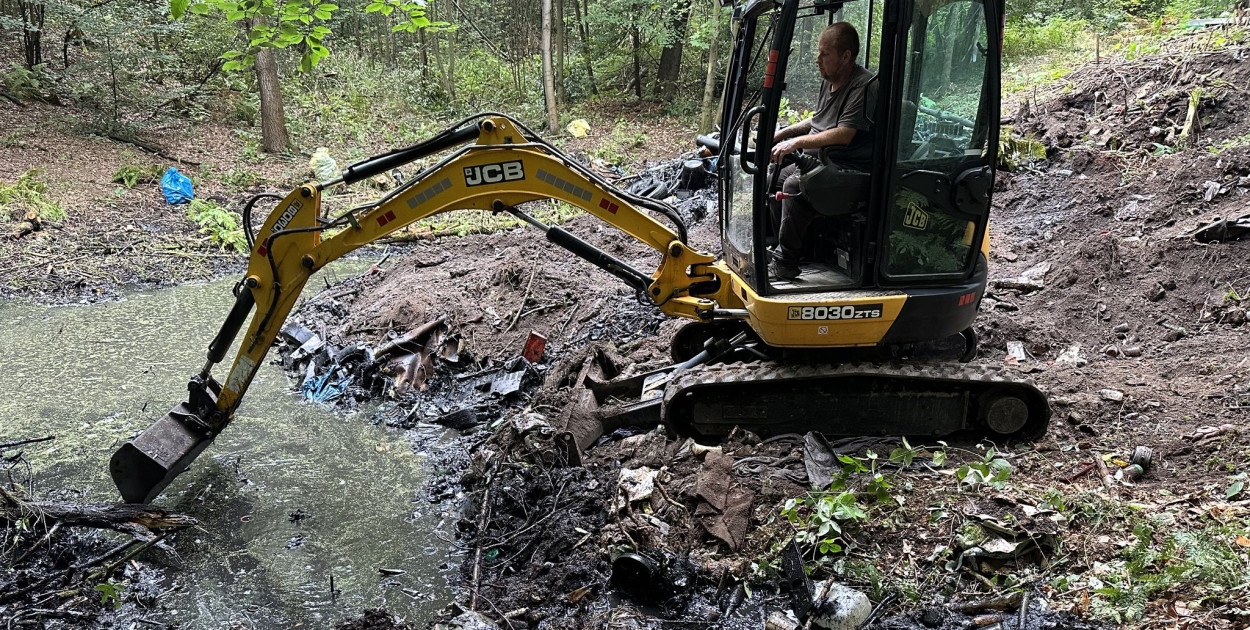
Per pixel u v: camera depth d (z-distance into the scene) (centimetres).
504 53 2236
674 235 517
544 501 498
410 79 1972
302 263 504
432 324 752
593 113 1945
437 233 1182
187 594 444
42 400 668
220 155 1481
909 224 477
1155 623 358
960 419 509
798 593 396
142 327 841
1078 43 1592
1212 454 470
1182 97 1027
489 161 493
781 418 520
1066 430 513
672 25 1805
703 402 521
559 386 649
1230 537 393
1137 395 546
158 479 502
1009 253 840
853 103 458
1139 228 822
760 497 463
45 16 1440
